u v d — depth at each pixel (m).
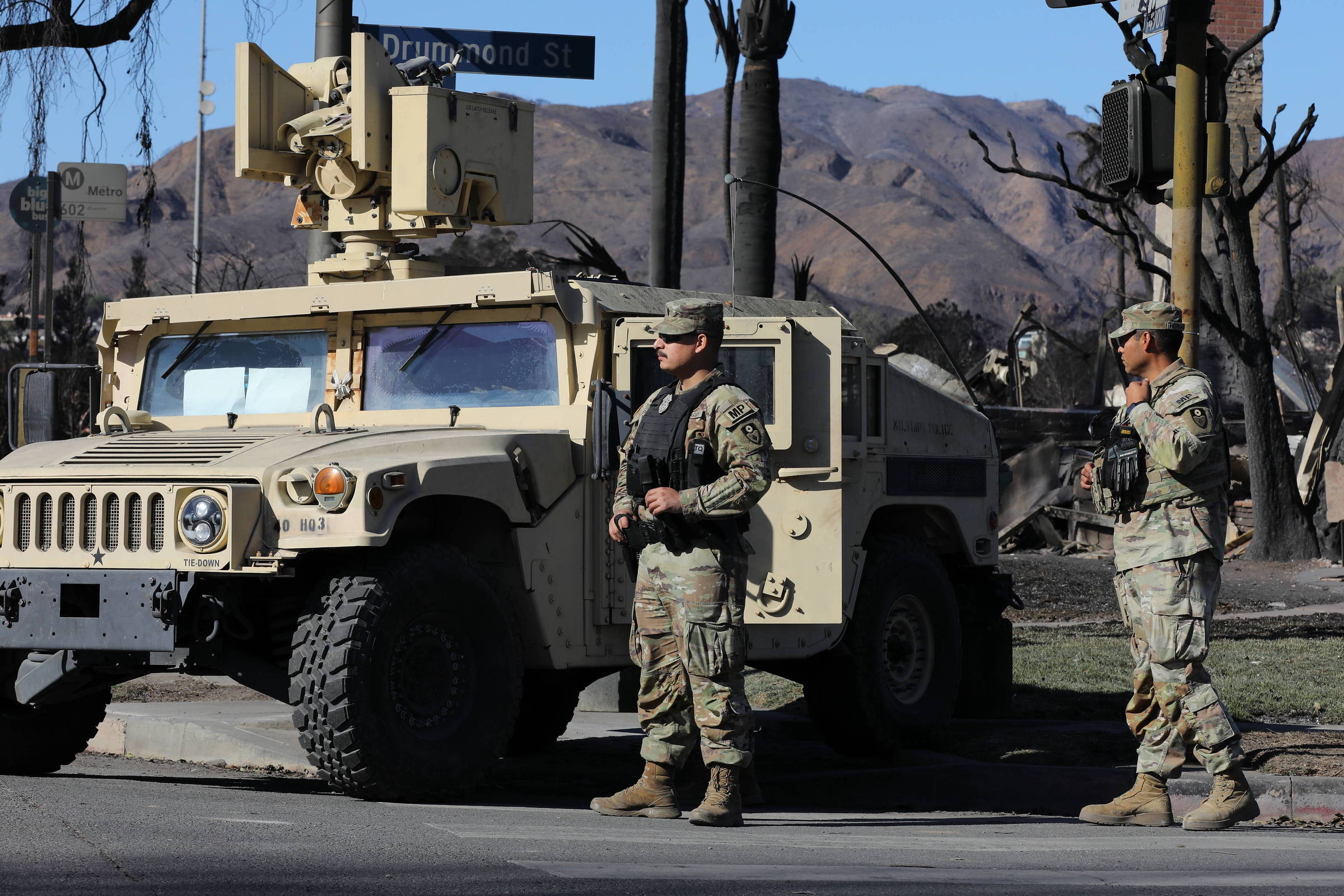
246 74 11.42
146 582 8.68
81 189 22.44
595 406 9.12
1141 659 8.98
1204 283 29.72
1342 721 12.37
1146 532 8.82
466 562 9.01
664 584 8.13
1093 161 47.31
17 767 10.56
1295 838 8.45
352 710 8.38
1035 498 35.34
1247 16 46.88
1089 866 6.91
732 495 7.87
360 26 15.12
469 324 10.32
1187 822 8.85
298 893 5.51
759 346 9.95
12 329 44.59
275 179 11.88
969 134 23.27
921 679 12.14
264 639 9.46
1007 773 10.62
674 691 8.43
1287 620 20.98
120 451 9.44
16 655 9.88
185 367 11.19
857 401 10.84
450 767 8.75
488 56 15.56
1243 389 31.20
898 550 11.91
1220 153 10.74
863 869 6.57
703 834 7.74
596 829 7.77
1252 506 32.09
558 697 12.37
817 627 10.98
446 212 11.05
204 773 11.59
